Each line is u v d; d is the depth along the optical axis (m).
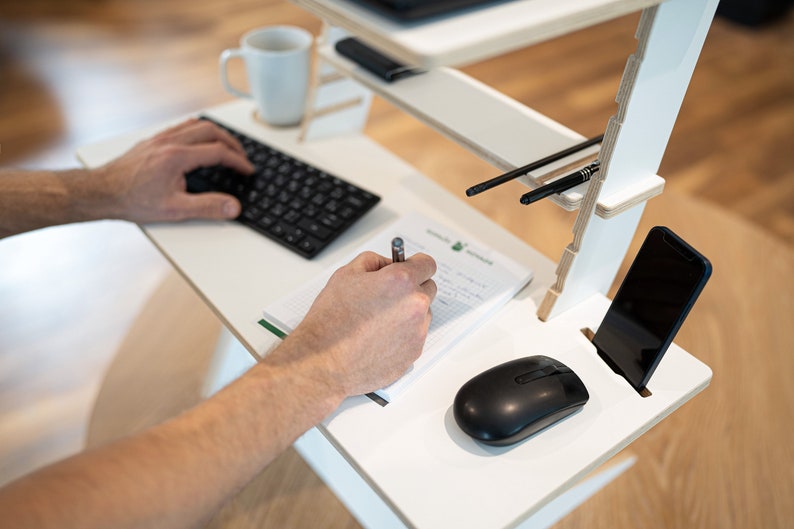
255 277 0.71
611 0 0.41
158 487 0.46
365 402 0.57
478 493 0.51
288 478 0.88
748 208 1.79
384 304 0.56
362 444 0.54
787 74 2.51
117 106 2.06
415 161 1.67
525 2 0.41
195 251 0.75
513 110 0.72
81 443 1.14
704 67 2.54
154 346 1.11
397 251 0.59
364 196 0.81
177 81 2.21
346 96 0.96
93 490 0.44
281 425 0.51
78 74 2.23
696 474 0.84
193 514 0.47
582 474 0.53
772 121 2.21
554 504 0.80
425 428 0.55
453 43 0.36
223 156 0.82
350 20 0.39
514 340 0.64
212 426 0.50
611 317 0.61
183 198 0.78
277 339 0.64
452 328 0.63
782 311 0.96
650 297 0.57
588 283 0.68
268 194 0.82
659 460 0.86
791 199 1.84
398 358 0.57
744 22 2.86
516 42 0.38
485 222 0.81
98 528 0.43
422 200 0.85
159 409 1.00
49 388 1.25
